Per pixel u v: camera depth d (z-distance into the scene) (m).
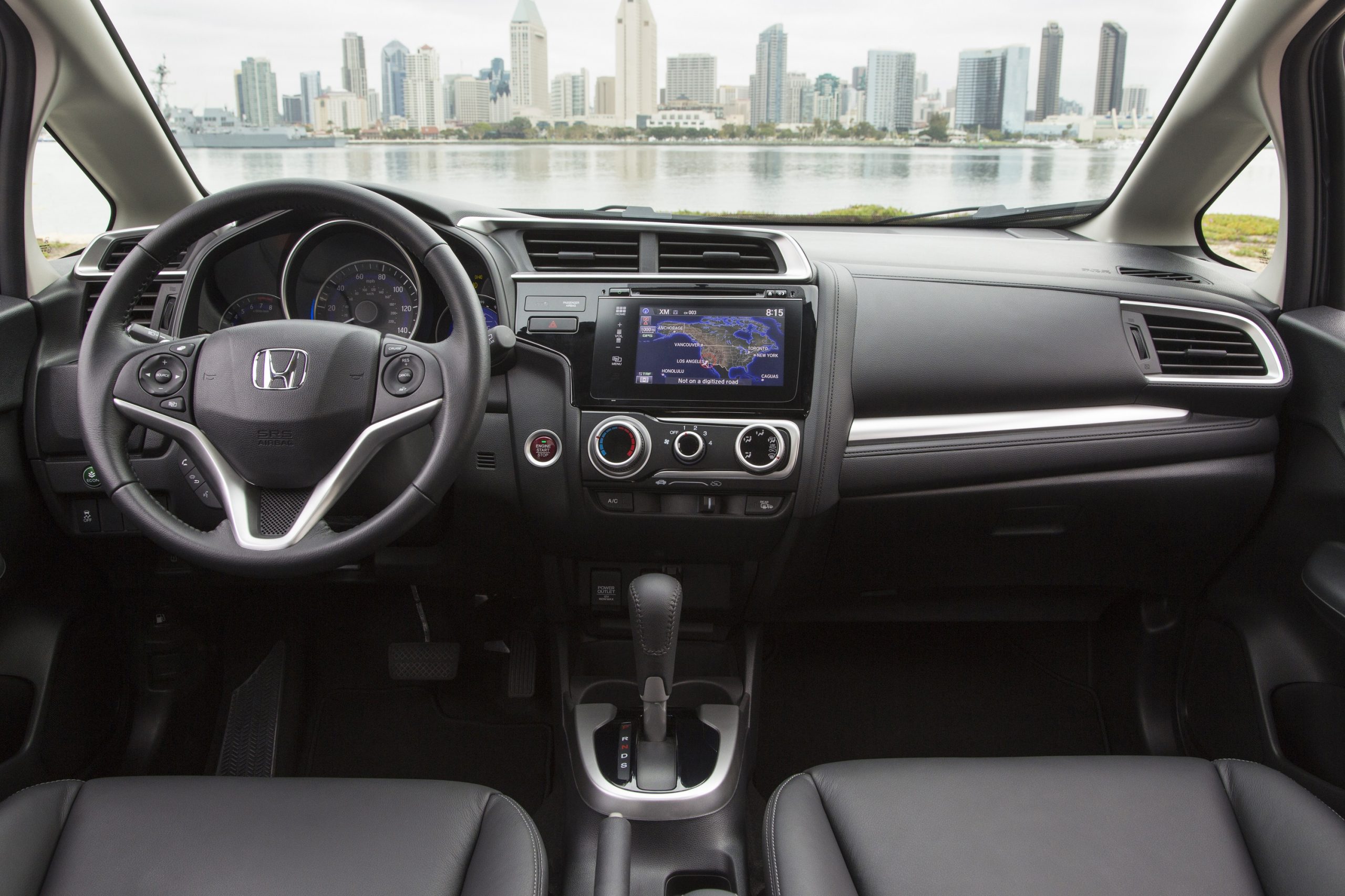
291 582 1.72
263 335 1.18
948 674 2.14
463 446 1.17
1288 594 1.62
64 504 1.50
